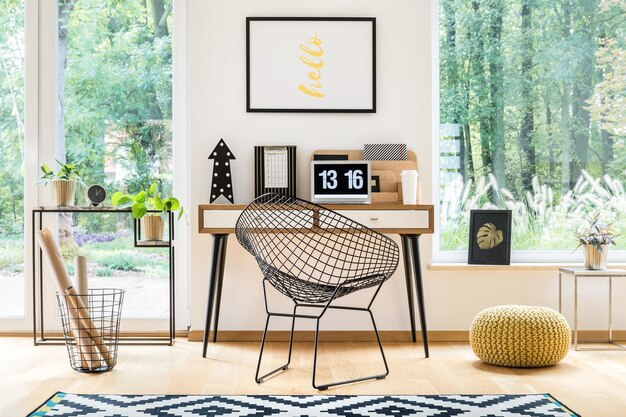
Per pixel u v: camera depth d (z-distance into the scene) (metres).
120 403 2.59
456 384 2.91
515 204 4.18
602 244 3.75
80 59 4.16
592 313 3.98
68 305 3.20
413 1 3.99
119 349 3.69
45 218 4.09
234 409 2.52
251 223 3.12
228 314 3.95
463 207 4.18
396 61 3.99
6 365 3.28
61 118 4.14
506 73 4.20
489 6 4.20
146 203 3.92
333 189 3.73
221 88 3.97
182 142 4.11
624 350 3.68
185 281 4.07
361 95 3.98
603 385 2.90
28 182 4.09
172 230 3.84
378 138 3.99
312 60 3.98
